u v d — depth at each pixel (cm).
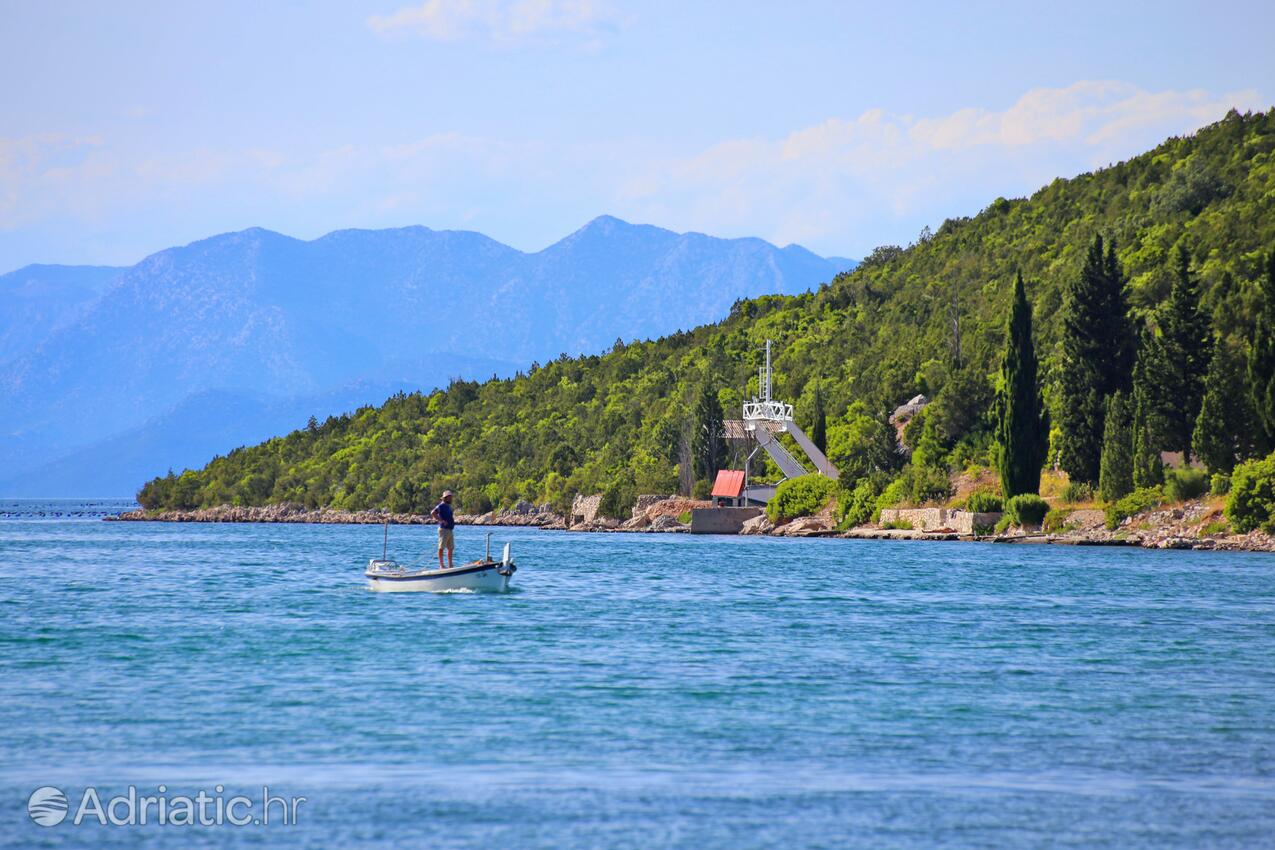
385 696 12638
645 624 18338
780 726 11494
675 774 9862
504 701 12444
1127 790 9575
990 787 9625
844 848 8238
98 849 8225
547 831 8494
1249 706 12569
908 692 13138
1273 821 8881
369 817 8781
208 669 14175
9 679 13512
